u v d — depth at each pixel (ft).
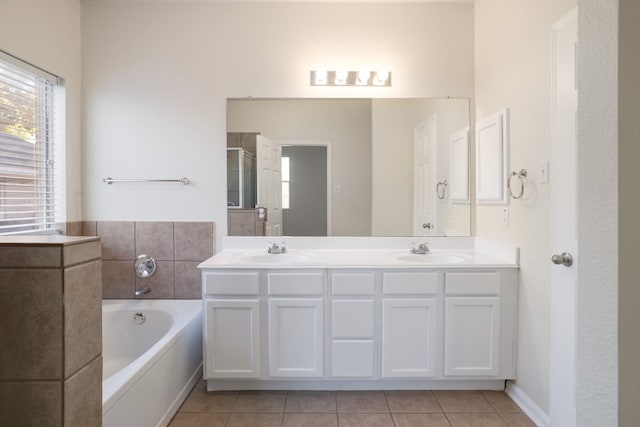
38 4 7.84
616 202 2.32
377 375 7.47
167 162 9.23
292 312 7.43
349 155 9.32
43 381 2.45
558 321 6.14
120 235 9.24
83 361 2.64
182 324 7.65
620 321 2.30
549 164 6.36
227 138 9.24
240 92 9.21
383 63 9.24
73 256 2.54
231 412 7.02
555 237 6.20
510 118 7.64
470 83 9.26
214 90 9.21
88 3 9.09
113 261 9.29
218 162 9.24
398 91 9.29
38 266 2.45
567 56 5.89
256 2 9.14
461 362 7.47
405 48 9.25
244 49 9.19
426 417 6.89
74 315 2.55
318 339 7.42
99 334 2.84
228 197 9.29
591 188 2.54
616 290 2.32
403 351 7.45
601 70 2.44
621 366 2.30
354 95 9.30
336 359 7.42
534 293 6.84
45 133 8.38
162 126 9.20
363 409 7.13
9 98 7.39
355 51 9.22
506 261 7.71
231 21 9.16
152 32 9.15
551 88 6.29
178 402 7.14
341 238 9.30
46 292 2.45
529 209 7.00
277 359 7.43
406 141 9.30
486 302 7.41
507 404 7.32
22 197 7.74
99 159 9.19
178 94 9.19
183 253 9.28
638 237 2.30
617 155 2.32
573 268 5.78
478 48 9.05
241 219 9.28
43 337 2.45
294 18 9.19
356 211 9.32
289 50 9.20
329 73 9.12
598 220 2.47
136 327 8.77
